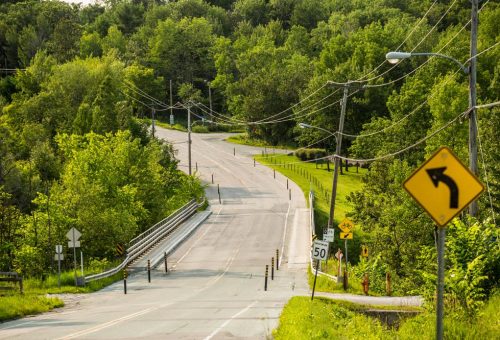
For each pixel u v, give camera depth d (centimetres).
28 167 9756
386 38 18112
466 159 7719
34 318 3816
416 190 1658
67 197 7300
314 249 4328
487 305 2767
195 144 19488
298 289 5469
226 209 11681
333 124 16088
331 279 6059
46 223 6981
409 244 7019
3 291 4959
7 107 14162
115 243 7338
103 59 17350
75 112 14725
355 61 16950
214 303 4253
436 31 18562
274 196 12812
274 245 8606
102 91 13700
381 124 13050
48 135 13675
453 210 1644
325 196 12450
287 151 18600
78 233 5769
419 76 13462
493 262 3011
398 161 8006
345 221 6212
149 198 9681
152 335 2794
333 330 2616
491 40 13888
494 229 3225
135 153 9312
